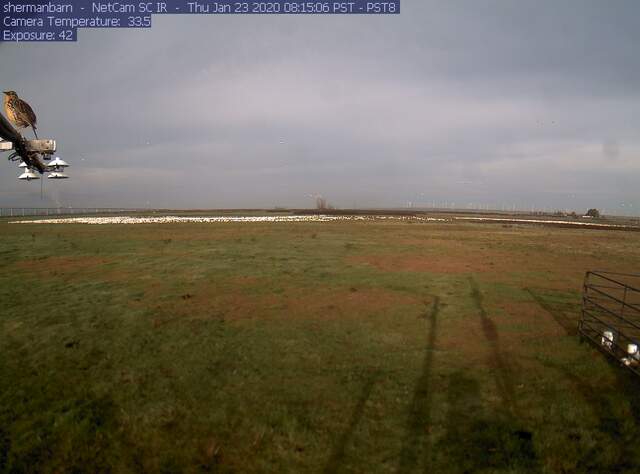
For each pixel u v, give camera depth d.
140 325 8.18
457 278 13.67
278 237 27.95
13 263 16.38
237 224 42.25
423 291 11.62
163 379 5.67
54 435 4.28
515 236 31.69
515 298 10.87
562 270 15.81
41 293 11.05
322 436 4.27
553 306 10.07
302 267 15.70
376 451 4.03
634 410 4.80
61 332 7.70
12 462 3.84
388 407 4.89
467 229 39.16
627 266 17.00
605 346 6.91
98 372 5.90
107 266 15.72
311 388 5.41
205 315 8.97
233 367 6.10
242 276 13.77
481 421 4.58
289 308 9.64
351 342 7.25
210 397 5.14
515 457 3.91
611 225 56.62
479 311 9.48
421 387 5.44
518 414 4.73
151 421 4.56
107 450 4.05
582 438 4.21
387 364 6.23
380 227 39.56
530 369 6.07
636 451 4.01
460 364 6.26
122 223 43.28
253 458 3.93
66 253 19.41
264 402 5.02
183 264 16.27
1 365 6.14
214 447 4.07
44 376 5.75
